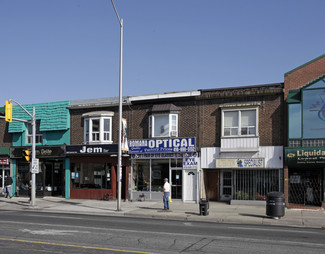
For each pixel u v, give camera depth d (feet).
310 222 50.62
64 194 88.28
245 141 71.36
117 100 84.69
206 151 75.10
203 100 76.33
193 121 76.79
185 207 68.49
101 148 82.69
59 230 41.81
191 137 75.92
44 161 91.66
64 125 88.02
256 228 45.47
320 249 31.94
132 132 82.38
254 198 71.72
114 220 52.34
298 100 66.74
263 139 70.44
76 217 56.18
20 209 70.44
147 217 58.75
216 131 74.64
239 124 72.13
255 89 71.41
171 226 46.29
